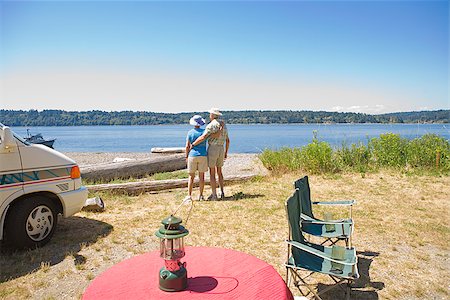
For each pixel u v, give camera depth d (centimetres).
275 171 1233
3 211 507
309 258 400
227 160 1823
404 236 620
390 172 1184
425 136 1351
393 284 454
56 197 582
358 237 617
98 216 745
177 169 1504
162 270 259
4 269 488
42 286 446
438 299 421
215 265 297
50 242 585
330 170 1212
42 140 2628
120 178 1262
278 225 680
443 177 1104
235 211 772
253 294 250
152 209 805
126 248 571
